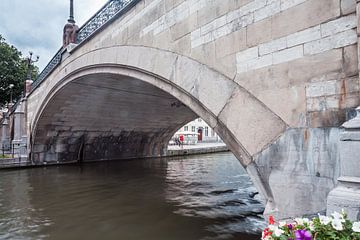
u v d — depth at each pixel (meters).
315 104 2.74
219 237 5.00
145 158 19.06
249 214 6.30
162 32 4.93
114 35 6.64
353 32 2.53
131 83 9.86
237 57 3.54
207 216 6.20
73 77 9.33
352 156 2.03
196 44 4.16
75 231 5.40
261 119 3.20
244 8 3.50
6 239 5.02
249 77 3.37
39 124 13.76
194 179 10.92
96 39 7.60
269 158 3.07
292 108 2.93
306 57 2.85
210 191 8.72
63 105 12.51
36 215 6.41
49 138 14.75
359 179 1.96
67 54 9.77
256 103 3.27
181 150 21.50
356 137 2.01
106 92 11.03
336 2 2.66
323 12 2.75
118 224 5.75
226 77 3.67
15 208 6.98
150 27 5.27
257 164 3.20
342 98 2.57
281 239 1.63
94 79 9.31
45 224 5.80
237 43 3.55
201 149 23.11
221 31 3.78
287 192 2.88
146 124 16.61
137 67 5.56
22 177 11.47
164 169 13.81
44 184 10.01
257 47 3.32
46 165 14.81
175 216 6.22
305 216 2.60
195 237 5.02
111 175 11.95
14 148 15.71
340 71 2.60
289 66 2.99
